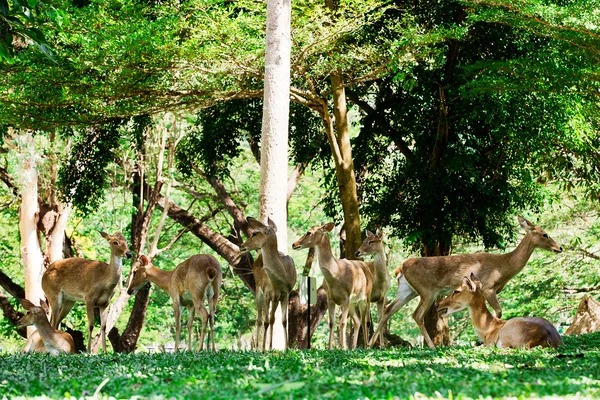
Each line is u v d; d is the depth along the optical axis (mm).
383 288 14047
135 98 16891
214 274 12281
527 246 12570
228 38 15617
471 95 16531
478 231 19375
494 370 5938
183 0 17109
